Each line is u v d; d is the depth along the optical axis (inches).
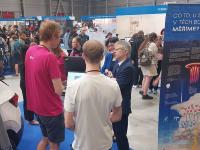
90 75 69.2
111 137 74.9
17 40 326.3
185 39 97.8
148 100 224.5
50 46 91.7
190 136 108.9
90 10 1002.7
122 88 103.4
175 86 101.0
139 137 151.9
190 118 107.0
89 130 69.9
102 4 969.5
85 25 540.4
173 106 102.7
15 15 839.1
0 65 248.8
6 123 114.5
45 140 105.7
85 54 69.2
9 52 344.5
